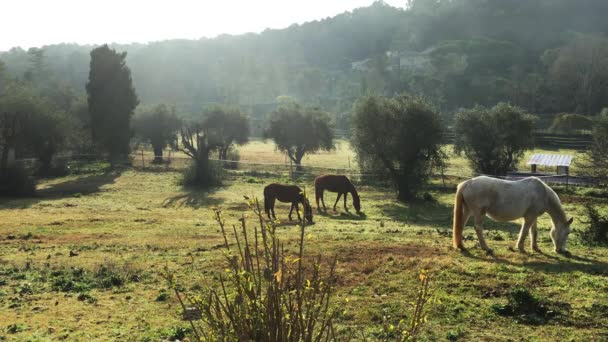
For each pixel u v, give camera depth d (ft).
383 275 37.60
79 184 126.11
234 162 164.76
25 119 127.65
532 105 379.14
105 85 157.48
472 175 127.44
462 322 28.73
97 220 75.41
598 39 427.74
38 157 141.59
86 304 32.96
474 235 58.80
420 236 56.70
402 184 104.78
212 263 42.78
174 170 154.10
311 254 44.73
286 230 62.90
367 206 96.17
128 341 26.45
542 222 72.13
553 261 41.63
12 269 42.04
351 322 28.45
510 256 43.65
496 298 32.48
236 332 15.61
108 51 157.99
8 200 100.89
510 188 44.52
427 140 101.86
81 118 200.64
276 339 15.52
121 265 43.65
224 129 179.42
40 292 35.76
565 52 413.80
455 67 508.53
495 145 123.34
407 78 500.74
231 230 64.03
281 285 16.02
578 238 54.54
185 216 79.87
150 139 188.65
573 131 253.03
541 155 132.16
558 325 28.27
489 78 470.39
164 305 32.50
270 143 294.05
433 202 101.24
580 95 366.02
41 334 27.53
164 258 46.47
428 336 26.71
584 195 102.99
